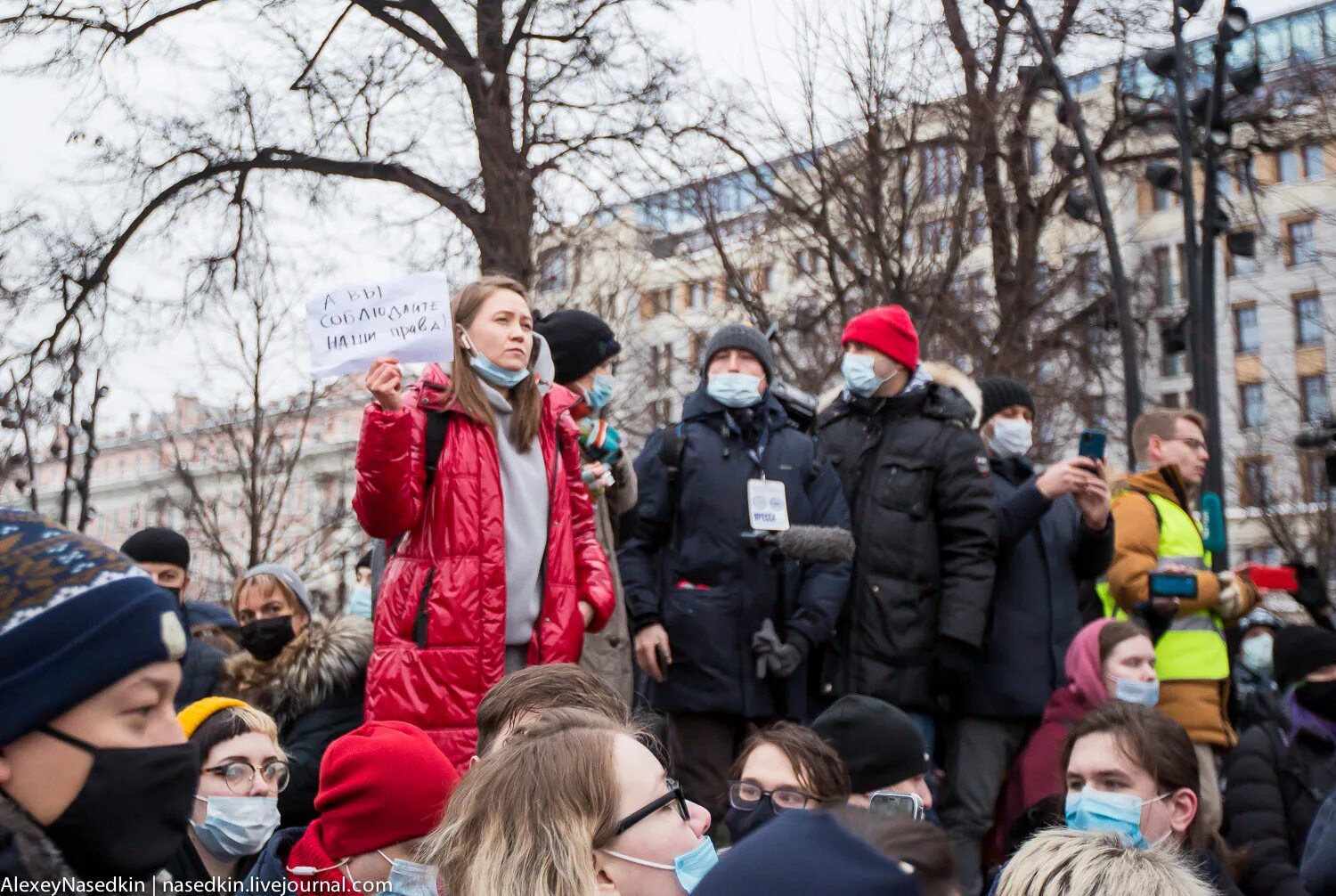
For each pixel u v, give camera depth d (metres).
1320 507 19.34
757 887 1.44
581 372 5.71
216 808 3.80
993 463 6.41
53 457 16.44
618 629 5.58
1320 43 16.36
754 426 5.68
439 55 15.77
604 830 2.36
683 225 14.68
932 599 5.64
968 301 12.20
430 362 4.22
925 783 4.61
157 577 6.14
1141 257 17.48
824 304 13.64
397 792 3.22
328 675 4.97
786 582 5.50
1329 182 19.27
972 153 11.41
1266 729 5.37
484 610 4.35
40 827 1.59
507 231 14.66
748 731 5.41
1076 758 4.03
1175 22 9.77
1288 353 27.95
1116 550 5.98
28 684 1.54
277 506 17.70
